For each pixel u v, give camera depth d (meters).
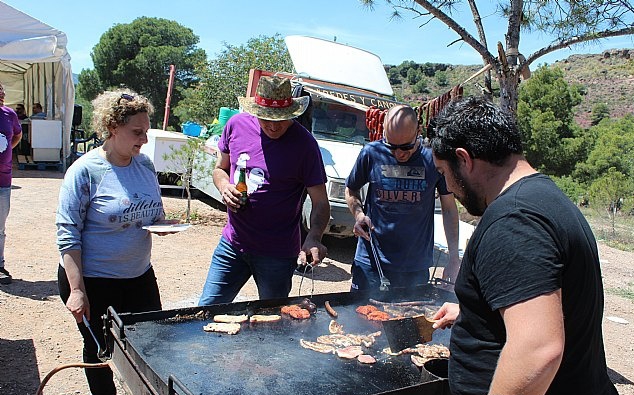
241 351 2.23
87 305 2.73
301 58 7.90
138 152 2.85
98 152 2.85
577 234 1.45
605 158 22.95
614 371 4.61
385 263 3.55
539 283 1.35
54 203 9.23
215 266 3.38
